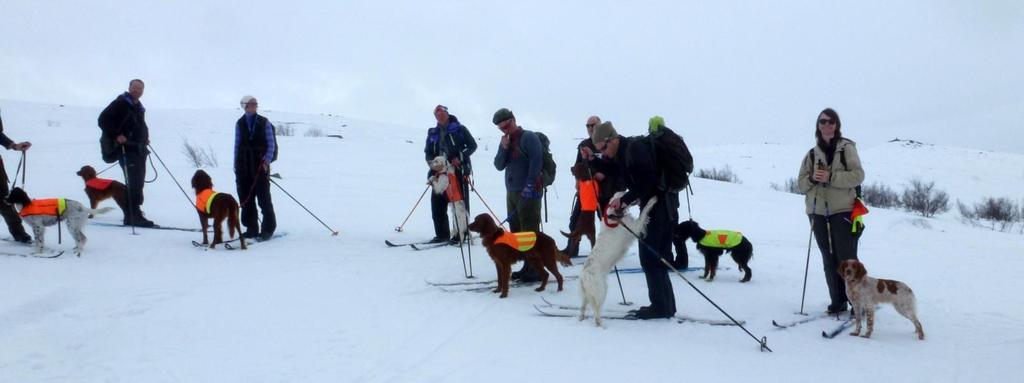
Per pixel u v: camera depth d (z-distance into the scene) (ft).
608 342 17.03
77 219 23.68
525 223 24.57
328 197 49.26
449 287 22.76
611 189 25.63
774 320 19.16
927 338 17.78
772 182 120.98
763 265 29.99
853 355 16.22
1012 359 15.84
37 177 46.96
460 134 30.17
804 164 20.29
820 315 20.18
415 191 56.29
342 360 15.38
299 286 21.89
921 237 47.11
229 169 60.90
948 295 24.72
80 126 107.34
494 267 26.23
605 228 18.85
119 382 13.66
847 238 19.53
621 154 19.56
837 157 19.26
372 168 71.61
